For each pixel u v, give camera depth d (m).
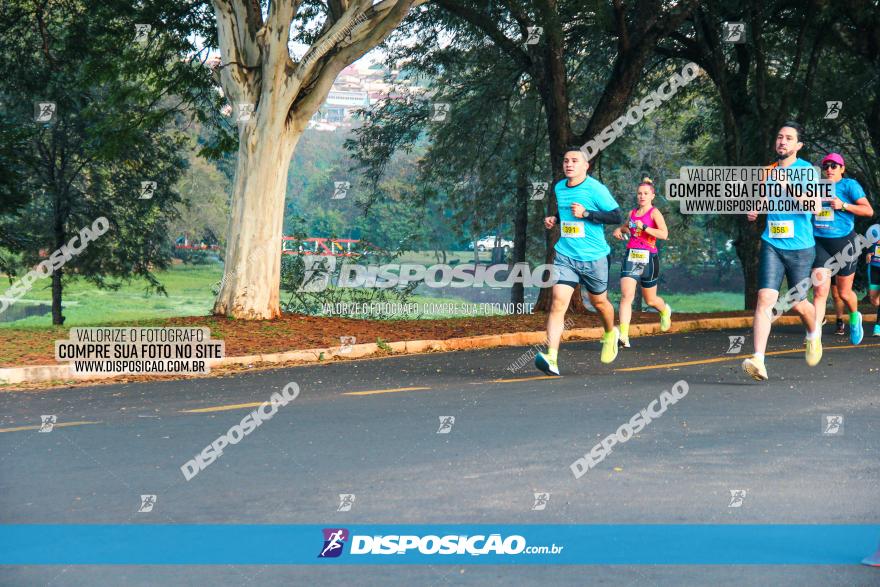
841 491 5.68
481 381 10.88
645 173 45.66
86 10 23.06
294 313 18.73
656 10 21.53
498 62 29.17
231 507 5.42
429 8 27.73
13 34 25.97
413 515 5.21
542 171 34.12
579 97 31.34
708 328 19.11
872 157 32.62
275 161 17.58
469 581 4.18
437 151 34.00
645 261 13.02
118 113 21.56
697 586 4.08
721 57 25.91
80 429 8.01
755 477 6.02
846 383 10.21
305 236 22.89
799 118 27.06
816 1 24.89
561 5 21.95
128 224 37.88
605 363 12.47
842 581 4.13
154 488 5.89
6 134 24.38
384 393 9.95
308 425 8.02
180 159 37.50
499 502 5.46
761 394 9.45
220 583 4.17
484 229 38.09
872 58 26.67
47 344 13.79
